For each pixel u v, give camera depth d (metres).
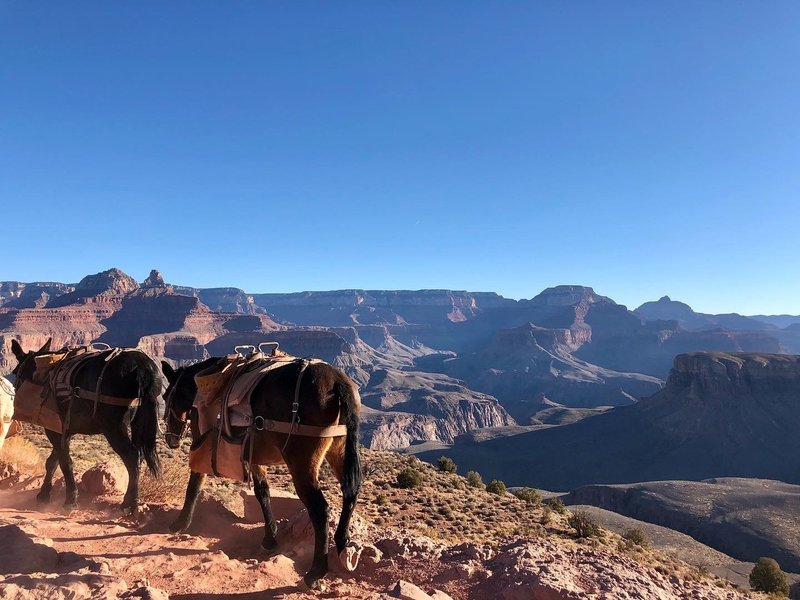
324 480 28.20
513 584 4.90
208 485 15.16
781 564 82.81
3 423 7.42
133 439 7.86
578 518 36.72
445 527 28.58
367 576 5.62
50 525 6.93
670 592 5.31
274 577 5.34
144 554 5.80
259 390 5.61
